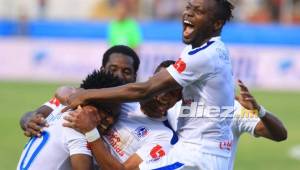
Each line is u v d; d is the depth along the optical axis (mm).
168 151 16219
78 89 16516
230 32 63594
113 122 16234
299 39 63594
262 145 38281
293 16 68188
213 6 15492
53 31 64688
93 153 15625
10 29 65000
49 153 15758
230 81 16078
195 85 15867
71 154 15562
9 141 36875
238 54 63469
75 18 69688
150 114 16562
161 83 15422
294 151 36375
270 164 32688
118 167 15695
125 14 54719
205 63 15383
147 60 63281
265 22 67938
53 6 69875
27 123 16531
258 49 63500
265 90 61719
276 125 17453
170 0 69062
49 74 64500
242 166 32156
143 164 16062
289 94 59500
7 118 43656
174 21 68812
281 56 63500
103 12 69875
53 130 16000
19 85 59781
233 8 15711
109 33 57906
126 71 19281
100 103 15742
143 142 16344
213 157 16031
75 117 15539
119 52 19375
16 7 68875
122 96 15445
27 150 16219
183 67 15383
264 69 63469
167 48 63219
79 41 64250
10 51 64625
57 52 64312
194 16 15539
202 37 15734
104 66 19484
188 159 15938
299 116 47094
